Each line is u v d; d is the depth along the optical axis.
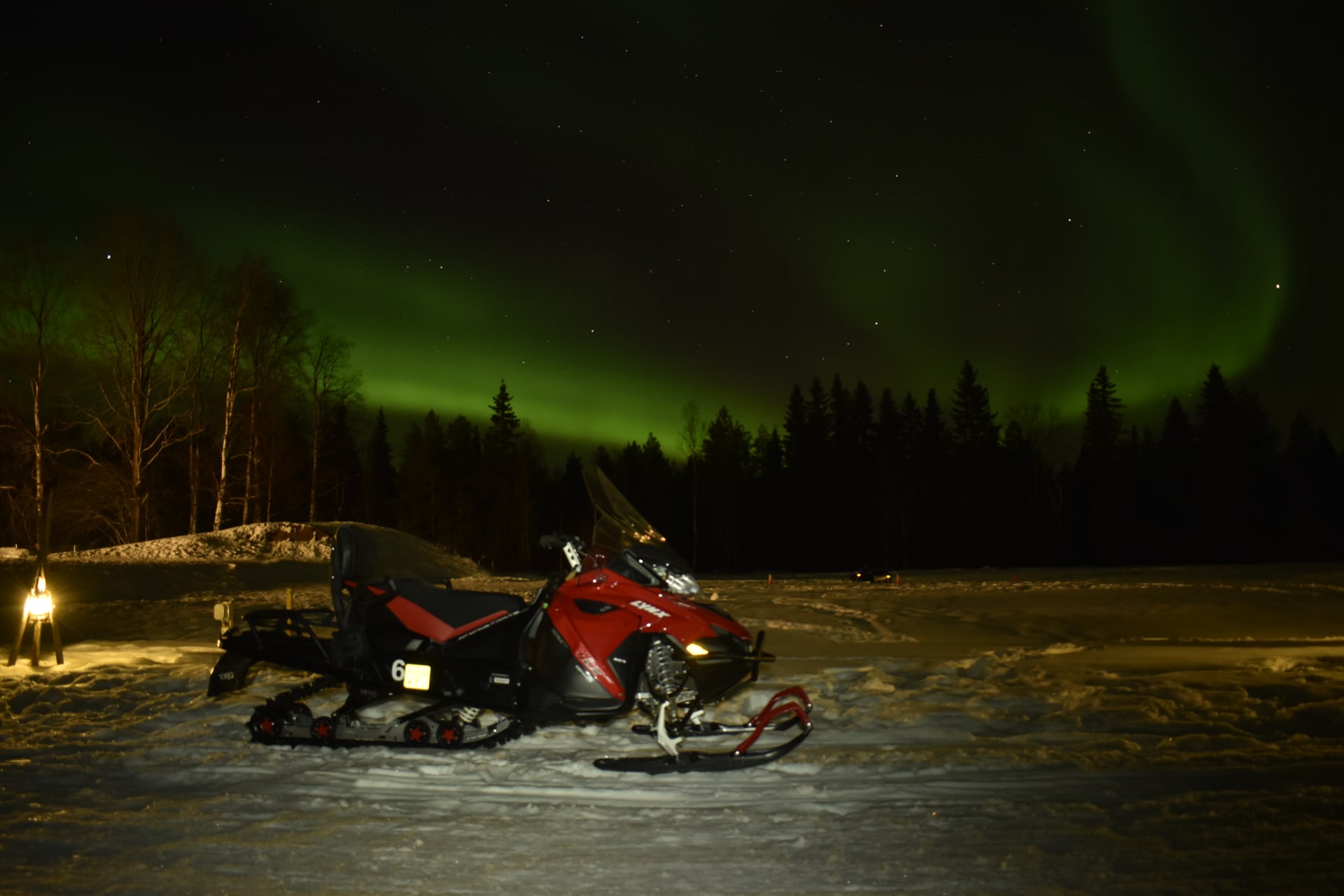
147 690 7.99
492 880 3.67
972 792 4.78
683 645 5.48
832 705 7.02
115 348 29.17
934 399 71.81
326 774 5.25
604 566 5.83
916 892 3.52
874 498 63.84
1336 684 7.09
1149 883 3.56
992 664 8.66
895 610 15.67
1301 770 5.01
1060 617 14.23
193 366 31.31
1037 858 3.83
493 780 5.11
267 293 32.62
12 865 3.82
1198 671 7.97
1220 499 59.69
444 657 5.86
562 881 3.65
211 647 11.16
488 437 67.38
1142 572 31.55
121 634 13.41
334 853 3.98
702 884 3.61
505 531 64.88
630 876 3.70
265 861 3.88
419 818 4.45
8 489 30.06
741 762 5.29
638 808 4.59
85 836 4.19
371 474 71.81
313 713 6.82
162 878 3.69
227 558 26.11
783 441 74.56
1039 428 61.41
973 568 59.31
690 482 68.50
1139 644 10.41
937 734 6.07
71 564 22.30
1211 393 62.16
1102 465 60.81
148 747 5.90
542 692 5.74
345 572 6.23
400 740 5.75
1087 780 4.92
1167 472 62.00
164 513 43.97
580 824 4.36
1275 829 4.11
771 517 67.69
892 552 64.00
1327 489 58.84
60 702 7.43
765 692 7.62
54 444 28.62
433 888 3.59
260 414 33.28
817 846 4.03
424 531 64.88
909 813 4.44
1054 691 7.25
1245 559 58.66
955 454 68.50
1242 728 5.96
